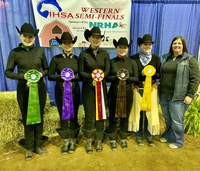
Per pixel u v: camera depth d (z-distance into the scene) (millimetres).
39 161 2008
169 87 2150
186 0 2736
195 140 2480
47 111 2596
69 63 1991
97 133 2184
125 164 1978
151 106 2227
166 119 2334
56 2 2564
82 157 2090
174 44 2055
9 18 2553
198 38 2904
